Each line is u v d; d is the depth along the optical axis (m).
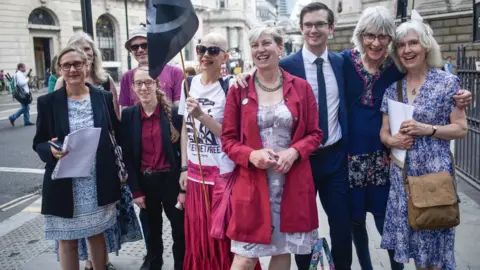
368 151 3.20
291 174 2.64
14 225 5.25
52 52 35.28
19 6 31.97
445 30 18.95
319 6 3.09
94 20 38.66
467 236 4.31
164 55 2.77
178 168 3.50
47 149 2.99
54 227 3.11
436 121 2.81
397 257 2.90
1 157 9.51
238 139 2.76
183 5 2.75
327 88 3.16
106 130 3.19
